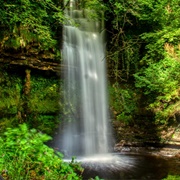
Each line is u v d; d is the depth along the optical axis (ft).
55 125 29.43
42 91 29.25
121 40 31.65
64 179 10.73
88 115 30.78
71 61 30.09
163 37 26.18
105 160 26.81
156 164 25.17
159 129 29.84
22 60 27.66
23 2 24.59
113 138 30.86
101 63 31.50
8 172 10.32
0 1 24.25
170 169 23.90
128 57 30.99
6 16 25.40
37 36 27.30
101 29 32.24
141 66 30.42
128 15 30.83
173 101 27.48
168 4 26.89
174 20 26.37
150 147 29.86
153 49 27.30
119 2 29.89
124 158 27.35
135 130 30.68
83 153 29.71
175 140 28.81
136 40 30.83
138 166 24.75
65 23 28.27
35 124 28.37
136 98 30.96
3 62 27.50
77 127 30.37
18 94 28.30
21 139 10.88
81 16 31.89
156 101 28.02
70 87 30.25
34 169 10.67
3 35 26.89
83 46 30.94
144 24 30.42
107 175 22.50
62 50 29.53
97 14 31.68
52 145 29.01
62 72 29.78
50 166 10.84
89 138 30.48
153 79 26.13
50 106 29.25
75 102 30.42
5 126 26.61
